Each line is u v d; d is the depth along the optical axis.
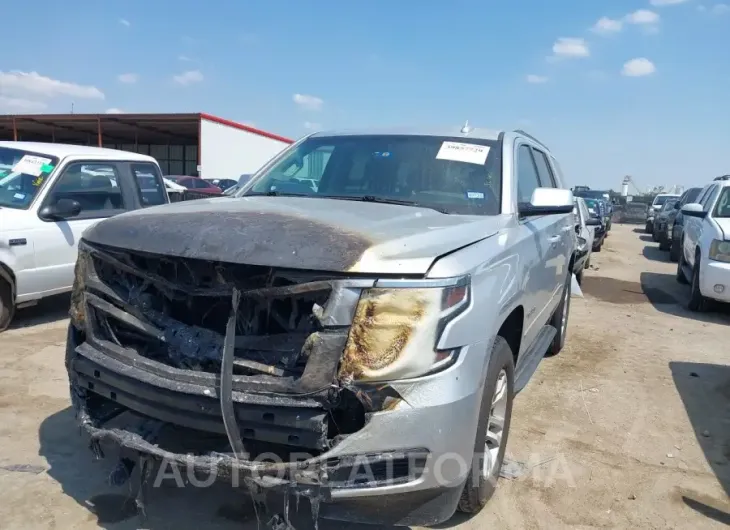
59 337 6.29
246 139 34.81
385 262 2.50
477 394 2.69
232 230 2.74
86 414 2.95
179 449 2.67
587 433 4.49
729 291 8.45
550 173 5.64
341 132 4.73
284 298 2.56
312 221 2.83
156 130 37.19
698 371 6.14
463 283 2.63
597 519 3.38
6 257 6.19
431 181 3.99
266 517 2.76
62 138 43.94
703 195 11.52
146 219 3.03
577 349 6.79
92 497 3.34
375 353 2.43
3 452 3.78
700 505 3.58
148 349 2.89
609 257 16.72
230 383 2.50
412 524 2.63
